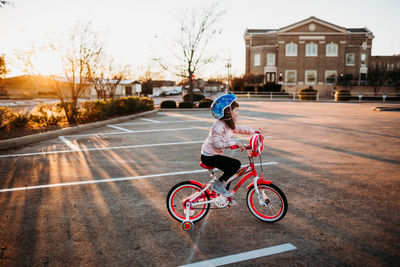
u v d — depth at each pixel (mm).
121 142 9664
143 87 63156
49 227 3863
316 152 7957
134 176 5984
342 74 43594
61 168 6594
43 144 9352
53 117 13133
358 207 4348
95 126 13547
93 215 4215
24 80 53125
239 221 4008
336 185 5293
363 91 41531
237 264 3025
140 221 4027
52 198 4852
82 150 8461
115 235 3652
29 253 3266
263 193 3949
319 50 43781
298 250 3258
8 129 11680
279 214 3861
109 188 5309
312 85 44188
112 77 27047
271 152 8000
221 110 3568
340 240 3447
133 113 19562
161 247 3375
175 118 17453
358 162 6883
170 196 4020
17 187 5387
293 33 43750
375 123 13906
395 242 3379
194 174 6082
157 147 8828
